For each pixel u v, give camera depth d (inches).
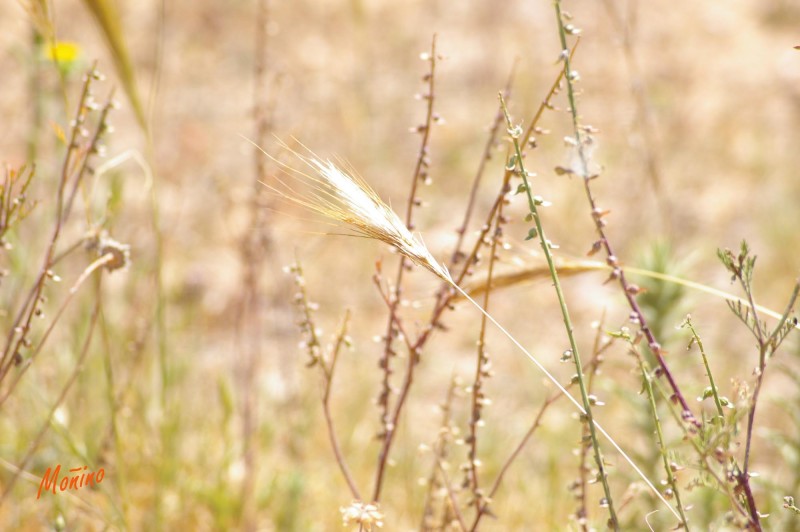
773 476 199.9
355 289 309.7
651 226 346.9
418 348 132.6
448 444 150.6
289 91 433.4
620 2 563.2
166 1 521.3
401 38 523.2
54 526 145.5
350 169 103.9
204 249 315.6
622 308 299.6
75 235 237.6
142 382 211.0
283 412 227.8
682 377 189.3
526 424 244.4
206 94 444.8
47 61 212.2
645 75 480.4
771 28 553.9
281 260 304.3
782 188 383.6
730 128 433.1
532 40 525.0
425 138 128.2
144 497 183.2
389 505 203.5
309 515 196.1
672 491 99.6
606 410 236.4
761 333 98.0
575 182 377.1
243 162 378.9
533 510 196.5
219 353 265.7
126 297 225.9
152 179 153.0
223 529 180.4
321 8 547.8
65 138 130.6
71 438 164.4
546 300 319.6
